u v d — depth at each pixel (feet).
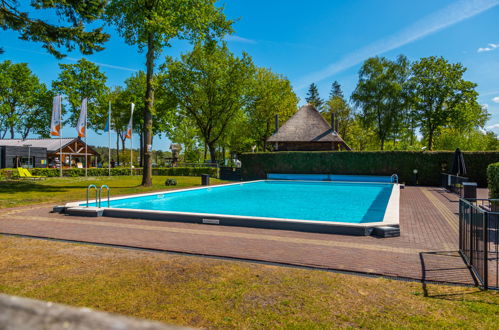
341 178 98.94
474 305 13.56
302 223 28.76
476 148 149.48
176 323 12.10
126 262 19.60
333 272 17.97
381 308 13.34
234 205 52.44
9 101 160.76
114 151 275.59
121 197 51.11
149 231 28.71
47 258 20.40
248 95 139.85
